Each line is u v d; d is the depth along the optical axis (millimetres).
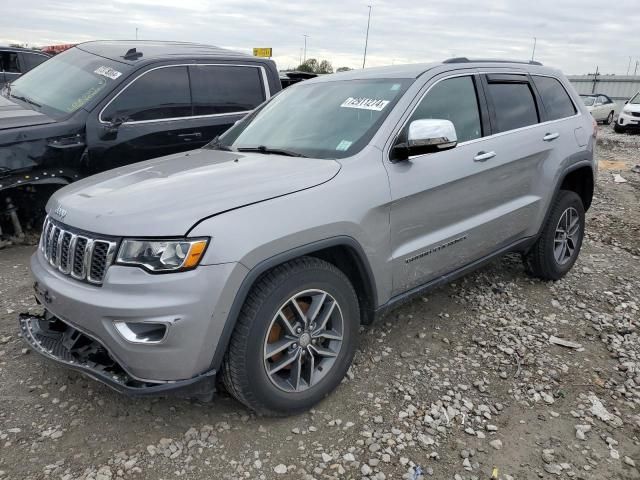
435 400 3127
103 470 2514
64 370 3285
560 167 4492
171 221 2447
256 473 2541
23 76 6637
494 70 4180
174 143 5875
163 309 2377
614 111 27469
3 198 5238
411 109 3439
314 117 3684
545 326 4086
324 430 2840
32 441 2686
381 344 3719
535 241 4566
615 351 3730
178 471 2535
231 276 2453
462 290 4645
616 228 6977
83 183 3182
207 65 6180
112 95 5484
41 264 2947
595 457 2713
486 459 2676
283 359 2807
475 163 3693
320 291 2854
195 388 2533
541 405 3119
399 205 3203
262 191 2699
